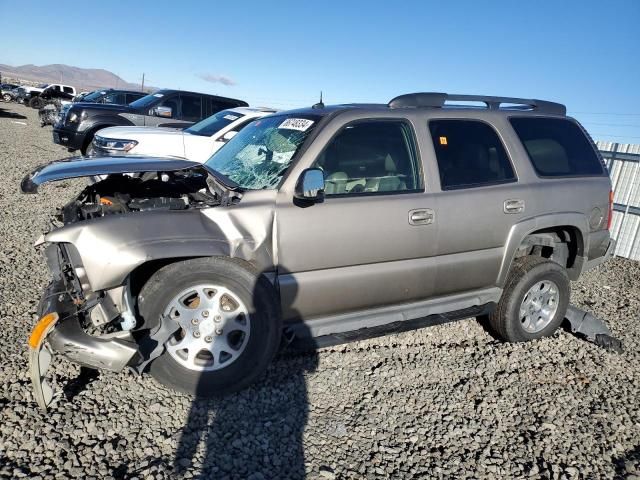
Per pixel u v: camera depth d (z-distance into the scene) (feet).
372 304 12.33
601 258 15.83
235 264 10.41
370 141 12.28
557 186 14.46
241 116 29.94
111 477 8.43
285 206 11.04
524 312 14.40
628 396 12.27
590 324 14.92
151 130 29.66
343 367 12.67
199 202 11.87
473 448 10.00
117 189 12.58
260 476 8.77
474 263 13.26
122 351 9.43
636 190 27.07
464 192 12.97
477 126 13.84
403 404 11.31
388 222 11.85
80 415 9.89
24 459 8.66
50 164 11.89
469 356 13.84
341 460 9.40
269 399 11.05
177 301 10.20
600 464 9.75
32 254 19.52
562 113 16.06
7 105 127.95
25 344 12.50
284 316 11.39
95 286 9.58
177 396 10.82
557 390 12.33
